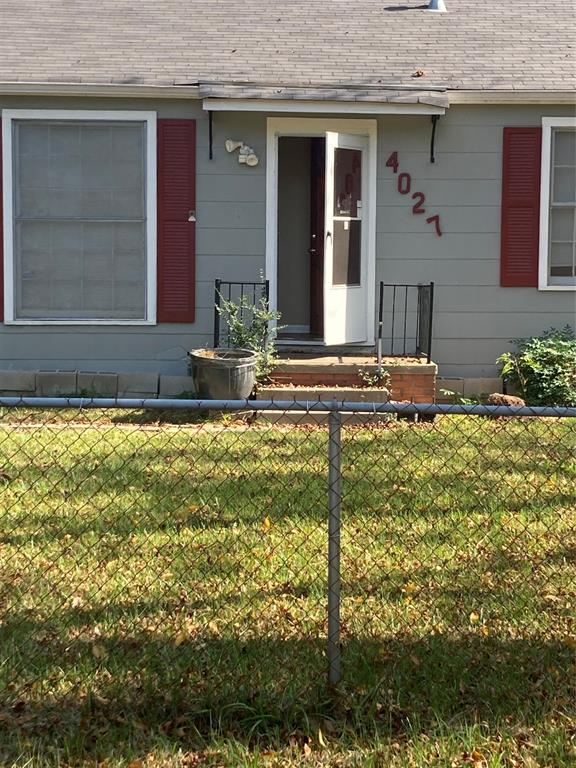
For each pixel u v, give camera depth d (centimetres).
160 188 1037
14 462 705
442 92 1009
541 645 418
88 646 416
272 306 1052
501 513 597
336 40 1140
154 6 1218
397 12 1227
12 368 1048
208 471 681
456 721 360
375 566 507
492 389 1045
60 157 1033
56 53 1073
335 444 371
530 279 1059
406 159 1051
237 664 397
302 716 363
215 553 525
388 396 941
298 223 1162
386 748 343
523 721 362
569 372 996
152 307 1049
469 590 477
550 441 796
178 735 351
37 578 486
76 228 1041
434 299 1065
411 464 708
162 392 1031
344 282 1053
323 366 966
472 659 405
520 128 1045
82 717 362
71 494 612
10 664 401
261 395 938
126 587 478
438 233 1058
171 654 409
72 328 1048
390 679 388
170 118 1032
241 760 335
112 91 1010
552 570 506
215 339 1000
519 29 1181
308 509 595
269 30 1162
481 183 1052
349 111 997
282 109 991
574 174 1060
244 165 1041
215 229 1048
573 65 1083
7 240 1033
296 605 458
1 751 341
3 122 1019
